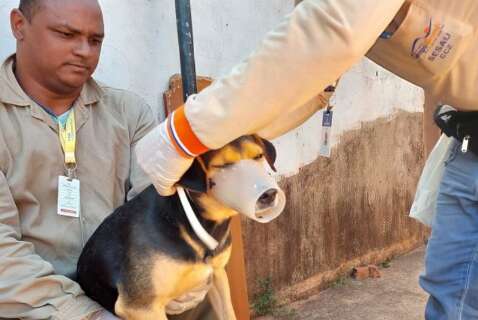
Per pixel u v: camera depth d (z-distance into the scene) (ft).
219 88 3.24
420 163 11.91
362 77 10.15
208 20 7.54
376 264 11.17
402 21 3.73
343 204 10.26
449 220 4.40
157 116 7.23
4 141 4.96
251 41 8.15
